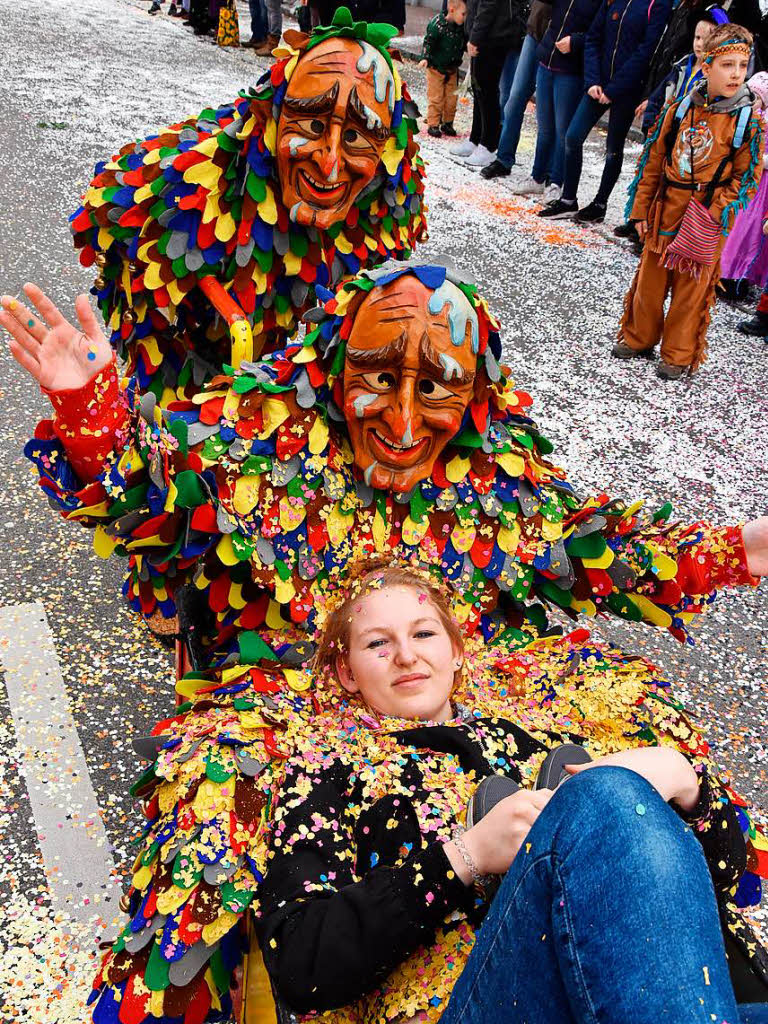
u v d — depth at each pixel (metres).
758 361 4.95
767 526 1.77
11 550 2.85
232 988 1.42
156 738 1.47
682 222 4.28
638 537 1.87
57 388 1.48
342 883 1.34
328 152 2.16
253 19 10.61
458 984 1.19
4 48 9.44
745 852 1.47
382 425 1.66
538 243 6.18
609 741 1.67
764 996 1.35
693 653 2.82
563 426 4.00
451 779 1.45
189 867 1.33
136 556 1.92
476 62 7.25
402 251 2.62
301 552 1.73
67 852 1.94
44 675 2.39
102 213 2.40
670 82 5.66
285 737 1.48
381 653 1.58
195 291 2.48
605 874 1.06
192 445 1.70
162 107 7.96
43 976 1.69
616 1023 1.01
